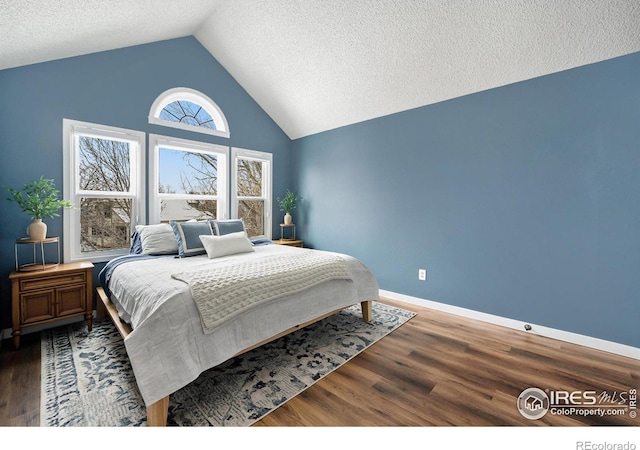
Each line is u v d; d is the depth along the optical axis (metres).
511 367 2.01
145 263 2.45
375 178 3.73
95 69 2.90
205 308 1.61
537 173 2.51
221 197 3.98
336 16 2.75
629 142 2.10
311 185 4.57
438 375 1.91
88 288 2.54
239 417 1.50
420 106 3.26
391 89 3.24
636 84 2.07
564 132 2.37
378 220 3.72
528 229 2.57
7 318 2.48
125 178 3.21
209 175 3.91
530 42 2.30
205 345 1.57
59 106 2.71
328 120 4.11
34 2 1.80
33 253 2.61
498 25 2.30
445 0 2.29
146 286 1.82
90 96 2.88
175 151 3.59
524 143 2.56
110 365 1.98
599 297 2.25
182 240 2.87
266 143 4.50
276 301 1.97
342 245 4.16
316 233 4.52
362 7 2.58
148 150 3.27
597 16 2.00
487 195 2.79
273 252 3.00
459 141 2.97
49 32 2.18
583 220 2.30
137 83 3.18
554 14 2.09
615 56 2.13
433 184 3.18
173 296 1.60
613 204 2.18
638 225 2.09
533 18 2.17
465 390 1.74
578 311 2.35
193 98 3.66
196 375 1.49
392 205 3.56
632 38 2.02
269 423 1.46
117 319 2.07
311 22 2.90
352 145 3.98
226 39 3.52
